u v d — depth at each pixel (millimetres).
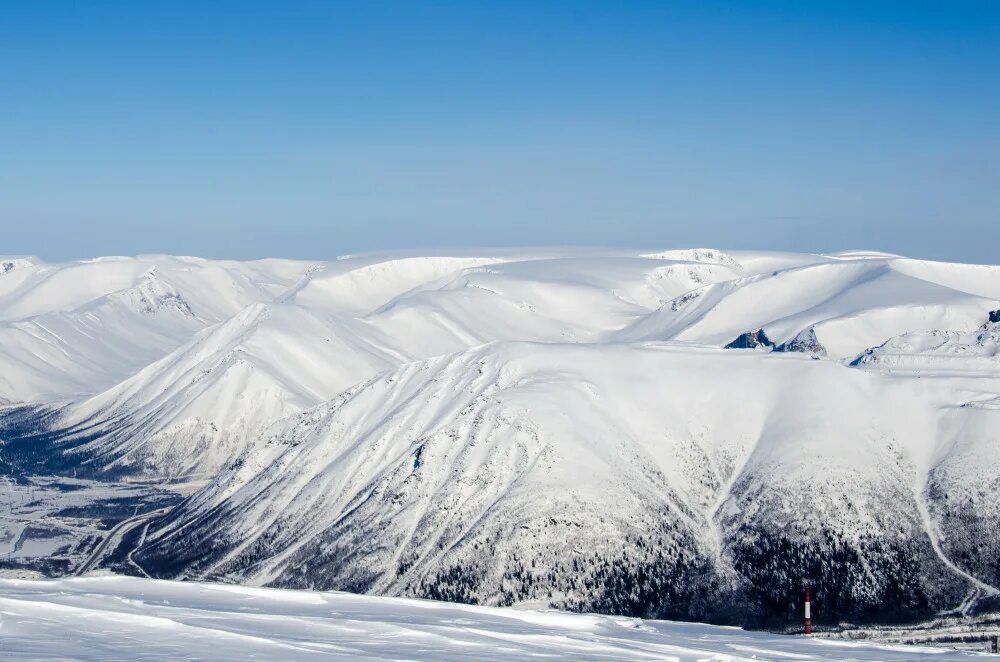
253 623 81500
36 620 75062
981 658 91438
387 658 72312
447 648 78125
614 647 83812
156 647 70062
